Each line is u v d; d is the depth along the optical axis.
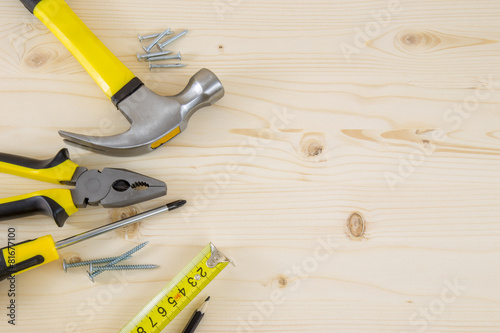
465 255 0.59
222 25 0.61
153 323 0.54
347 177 0.59
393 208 0.59
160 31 0.60
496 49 0.62
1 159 0.54
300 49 0.61
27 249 0.53
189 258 0.57
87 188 0.55
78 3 0.60
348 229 0.58
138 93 0.56
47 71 0.59
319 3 0.62
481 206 0.59
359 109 0.60
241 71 0.60
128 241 0.57
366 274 0.58
